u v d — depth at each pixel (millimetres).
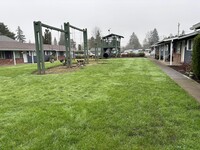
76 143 2658
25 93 5590
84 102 4500
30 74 10195
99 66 14219
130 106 4125
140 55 34625
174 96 4844
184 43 14992
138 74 9336
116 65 15133
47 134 2914
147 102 4375
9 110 4055
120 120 3381
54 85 6711
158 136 2791
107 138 2758
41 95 5301
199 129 2959
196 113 3627
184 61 14867
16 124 3303
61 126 3195
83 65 14969
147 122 3273
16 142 2707
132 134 2885
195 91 5500
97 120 3400
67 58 13594
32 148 2539
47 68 13258
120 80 7469
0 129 3129
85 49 18328
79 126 3180
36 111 3932
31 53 27922
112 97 4887
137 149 2475
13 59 23844
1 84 7270
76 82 7199
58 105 4324
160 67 13203
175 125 3129
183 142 2596
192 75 8148
